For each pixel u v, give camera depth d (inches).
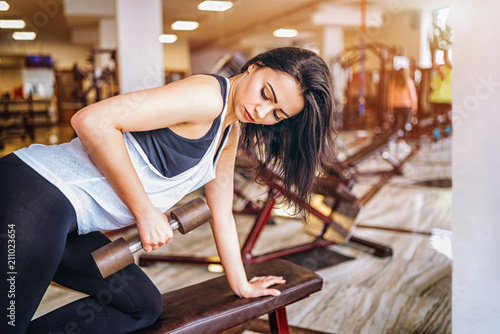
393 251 118.0
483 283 58.1
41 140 339.0
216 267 108.3
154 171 45.7
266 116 46.4
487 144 55.5
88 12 335.3
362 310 85.4
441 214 152.0
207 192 56.1
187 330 49.1
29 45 592.4
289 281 59.4
